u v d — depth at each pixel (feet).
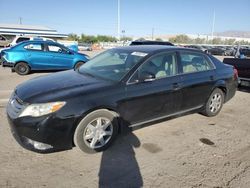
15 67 33.71
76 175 10.32
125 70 13.34
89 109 11.37
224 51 124.57
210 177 10.54
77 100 11.22
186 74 15.40
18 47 33.86
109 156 11.91
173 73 14.84
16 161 11.08
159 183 10.03
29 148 10.90
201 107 16.87
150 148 12.84
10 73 35.60
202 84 16.15
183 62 15.49
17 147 12.32
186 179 10.34
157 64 14.21
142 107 13.30
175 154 12.35
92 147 11.94
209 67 17.17
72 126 11.18
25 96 11.35
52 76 14.40
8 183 9.60
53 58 35.68
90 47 136.15
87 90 11.77
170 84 14.34
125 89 12.58
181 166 11.29
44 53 35.04
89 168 10.85
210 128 15.88
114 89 12.29
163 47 15.43
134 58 14.10
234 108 20.72
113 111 12.33
